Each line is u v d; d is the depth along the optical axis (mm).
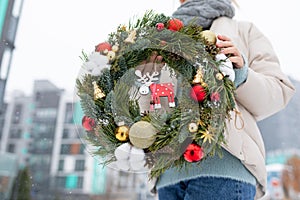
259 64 865
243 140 766
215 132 613
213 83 618
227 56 688
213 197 739
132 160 608
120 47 654
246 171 762
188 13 902
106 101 633
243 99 781
